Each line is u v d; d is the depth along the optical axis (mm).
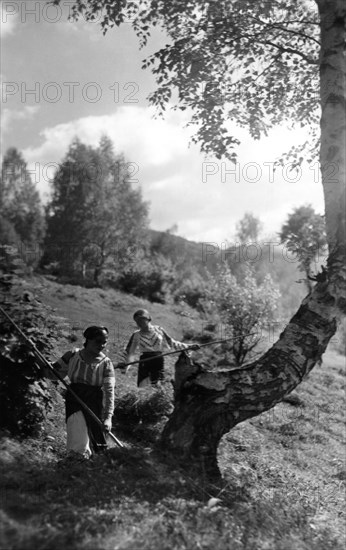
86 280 30688
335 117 7625
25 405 6953
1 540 3895
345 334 25031
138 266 33688
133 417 9188
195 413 6340
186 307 26750
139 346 10398
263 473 8227
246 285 17172
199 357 16312
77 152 52656
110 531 4332
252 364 6727
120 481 5301
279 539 4953
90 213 49844
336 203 7371
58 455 6793
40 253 46125
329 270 7055
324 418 13070
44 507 4652
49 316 7469
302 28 10859
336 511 6836
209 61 10500
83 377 6465
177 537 4395
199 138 10508
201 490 5602
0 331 6973
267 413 12070
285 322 17750
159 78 10523
